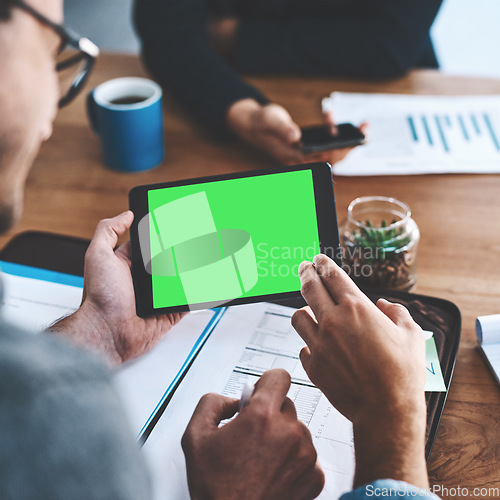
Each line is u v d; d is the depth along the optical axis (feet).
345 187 3.14
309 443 1.68
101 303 2.17
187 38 3.93
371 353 1.65
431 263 2.69
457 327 2.30
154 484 1.18
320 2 4.42
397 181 3.17
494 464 1.86
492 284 2.57
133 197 2.33
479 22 9.66
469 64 8.65
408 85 3.92
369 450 1.55
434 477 1.82
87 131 3.63
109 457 1.01
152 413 2.02
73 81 2.25
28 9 1.29
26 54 1.32
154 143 3.26
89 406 1.01
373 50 3.94
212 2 4.59
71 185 3.22
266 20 4.60
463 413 2.03
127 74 4.08
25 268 2.68
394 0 4.05
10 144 1.41
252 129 3.35
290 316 2.40
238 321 2.39
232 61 4.33
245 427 1.63
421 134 3.46
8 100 1.33
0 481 0.94
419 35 4.03
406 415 1.57
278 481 1.60
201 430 1.72
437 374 2.09
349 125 3.26
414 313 2.36
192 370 2.17
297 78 4.07
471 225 2.89
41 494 0.95
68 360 1.05
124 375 2.18
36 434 0.96
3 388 0.96
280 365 2.18
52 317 2.40
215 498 1.55
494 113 3.57
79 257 2.74
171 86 3.81
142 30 4.13
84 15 10.03
